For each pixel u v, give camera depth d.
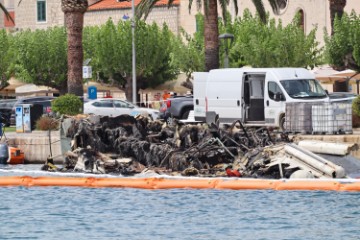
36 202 120.88
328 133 155.38
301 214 110.12
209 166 132.88
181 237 100.19
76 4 196.88
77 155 139.62
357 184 121.62
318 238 98.62
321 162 126.56
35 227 106.12
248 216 109.88
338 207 113.19
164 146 135.50
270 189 124.00
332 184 122.44
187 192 124.56
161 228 104.81
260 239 98.69
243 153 132.50
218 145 133.62
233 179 126.12
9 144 168.38
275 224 105.50
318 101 165.12
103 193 125.69
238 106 172.38
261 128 137.00
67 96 189.88
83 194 125.38
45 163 152.75
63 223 108.19
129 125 139.75
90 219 110.31
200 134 135.75
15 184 132.50
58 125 176.25
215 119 175.38
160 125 140.25
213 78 175.75
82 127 139.88
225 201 118.12
